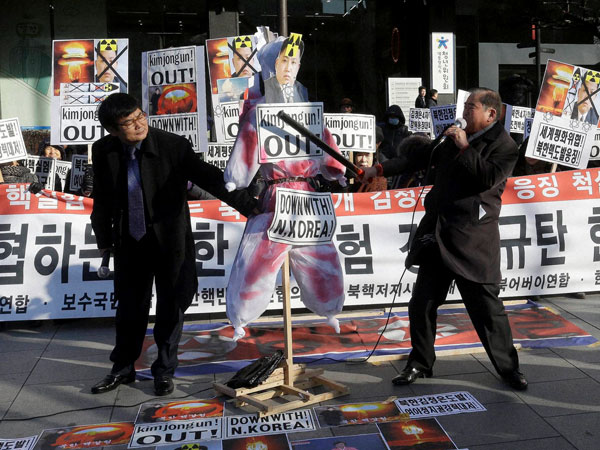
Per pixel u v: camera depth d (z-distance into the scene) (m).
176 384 4.21
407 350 4.64
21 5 12.80
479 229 3.84
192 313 5.67
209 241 5.69
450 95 13.65
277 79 3.79
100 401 3.96
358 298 5.71
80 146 8.52
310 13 13.62
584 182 5.84
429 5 13.39
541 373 4.16
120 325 4.16
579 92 5.70
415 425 3.49
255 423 3.58
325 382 4.01
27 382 4.30
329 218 3.89
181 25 13.25
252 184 4.09
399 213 5.75
